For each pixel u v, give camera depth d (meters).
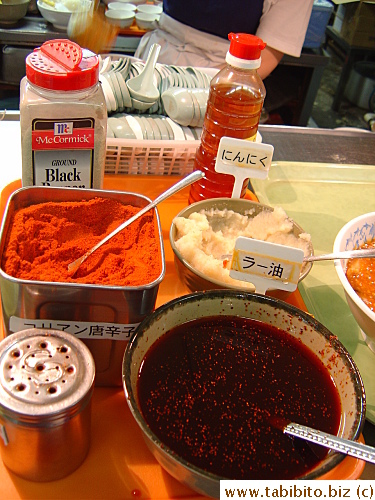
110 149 1.15
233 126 1.01
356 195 1.34
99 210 0.83
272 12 2.18
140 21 2.61
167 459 0.55
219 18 2.17
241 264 0.76
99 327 0.71
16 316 0.69
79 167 0.87
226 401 0.67
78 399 0.57
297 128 1.57
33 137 0.81
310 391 0.70
